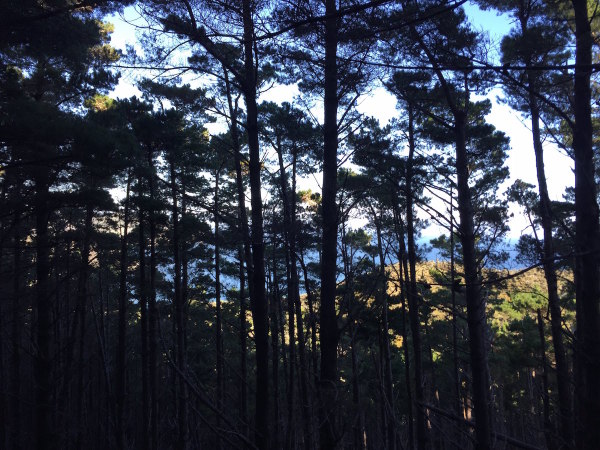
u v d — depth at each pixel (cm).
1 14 709
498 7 879
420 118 1465
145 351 1708
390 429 953
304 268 562
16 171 1088
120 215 1745
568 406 897
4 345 2016
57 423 1781
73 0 899
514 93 1030
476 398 623
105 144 824
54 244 1168
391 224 1490
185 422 1326
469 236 657
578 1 495
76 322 1709
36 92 1348
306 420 511
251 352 2670
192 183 1838
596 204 430
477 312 638
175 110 1527
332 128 679
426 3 545
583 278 438
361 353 2058
